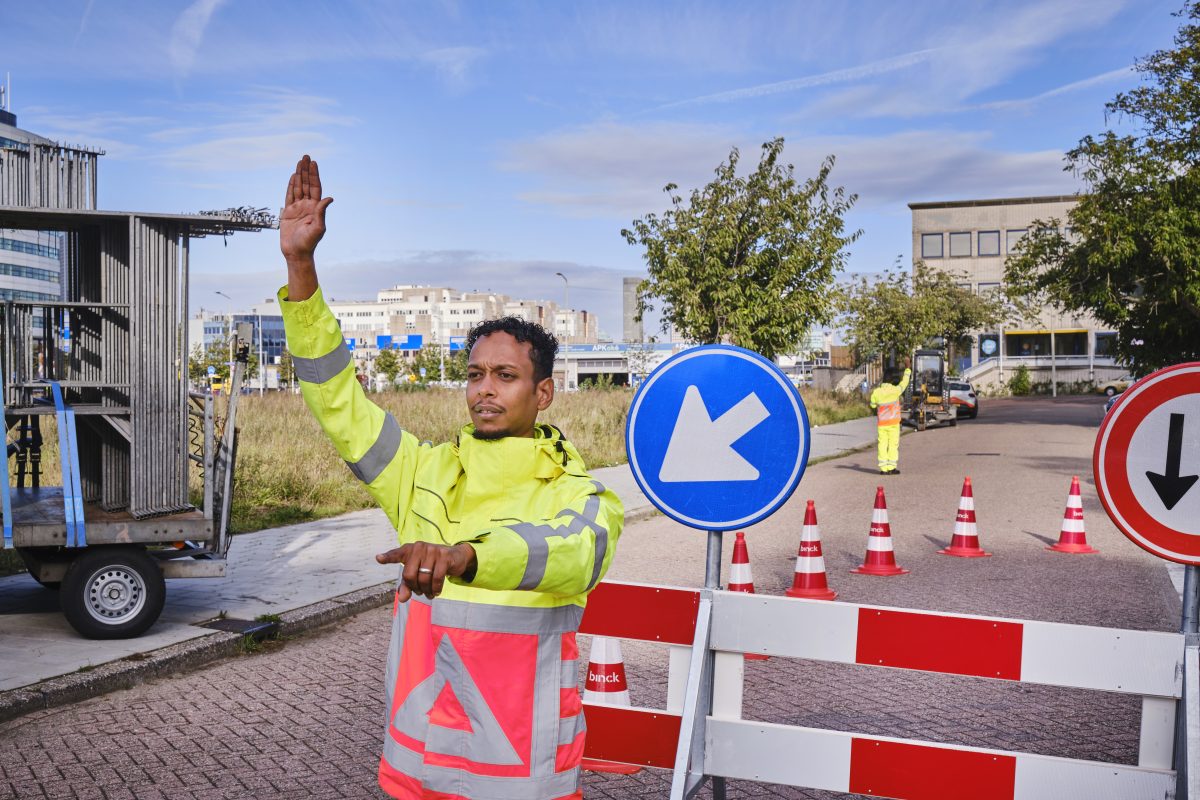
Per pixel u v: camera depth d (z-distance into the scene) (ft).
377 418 7.07
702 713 11.39
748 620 11.40
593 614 12.29
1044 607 25.62
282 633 23.35
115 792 14.19
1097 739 16.21
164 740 16.31
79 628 20.94
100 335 23.06
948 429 114.21
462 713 6.44
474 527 6.73
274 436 53.42
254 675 20.15
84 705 18.15
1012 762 10.72
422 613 6.75
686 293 68.80
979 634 10.78
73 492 20.71
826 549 35.19
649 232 72.02
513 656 6.45
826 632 11.19
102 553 21.08
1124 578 29.55
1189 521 10.11
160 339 22.17
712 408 11.00
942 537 37.63
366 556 31.65
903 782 11.03
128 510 23.11
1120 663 10.33
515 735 6.39
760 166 69.82
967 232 267.59
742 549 21.71
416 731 6.55
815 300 70.23
